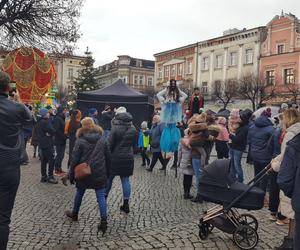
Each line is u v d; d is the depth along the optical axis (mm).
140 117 18781
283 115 5719
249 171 12930
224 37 55312
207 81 58406
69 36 19250
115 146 7055
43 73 19562
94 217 6801
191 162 8266
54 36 18875
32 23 18141
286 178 3570
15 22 17938
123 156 7016
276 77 47094
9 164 4285
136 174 11867
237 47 53375
